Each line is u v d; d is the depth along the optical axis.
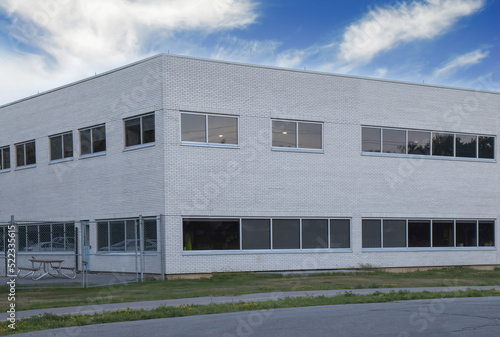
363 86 25.62
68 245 25.89
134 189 22.94
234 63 23.16
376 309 13.09
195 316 12.28
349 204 25.00
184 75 22.27
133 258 22.84
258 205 23.22
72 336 10.07
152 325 11.12
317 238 24.34
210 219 22.39
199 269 22.00
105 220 22.75
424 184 26.80
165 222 21.52
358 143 25.38
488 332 10.05
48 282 20.36
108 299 15.27
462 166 27.83
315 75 24.67
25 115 28.69
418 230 26.59
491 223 28.53
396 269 25.84
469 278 22.34
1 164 30.33
